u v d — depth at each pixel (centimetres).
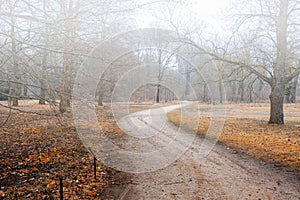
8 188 521
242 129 1325
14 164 673
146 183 567
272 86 1502
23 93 680
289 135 1138
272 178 599
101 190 527
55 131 1077
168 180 586
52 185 543
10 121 1266
